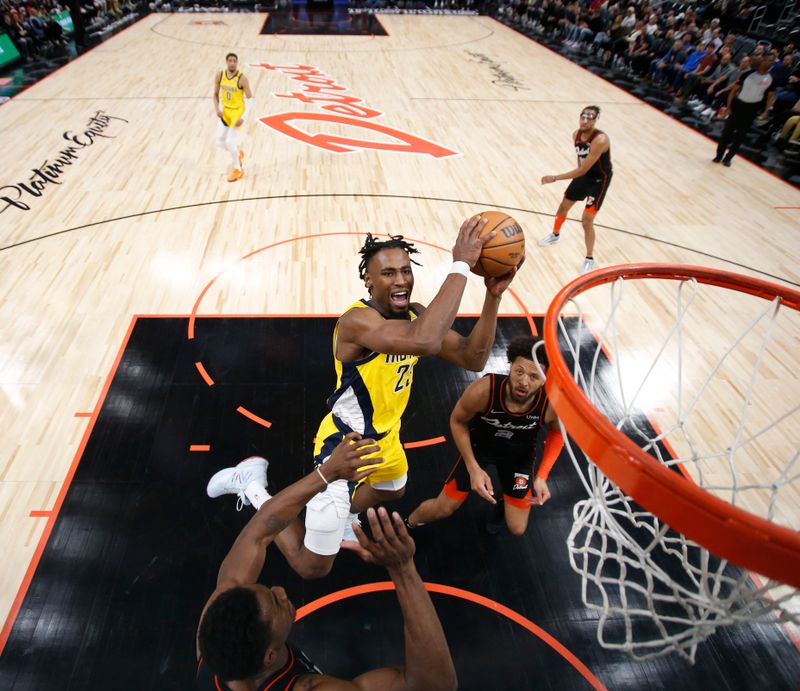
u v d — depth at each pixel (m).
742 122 7.78
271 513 1.56
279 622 1.42
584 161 5.08
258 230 5.95
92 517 3.14
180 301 4.84
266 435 3.68
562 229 6.32
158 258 5.39
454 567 3.02
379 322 1.87
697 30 11.52
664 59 11.79
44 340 4.32
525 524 2.91
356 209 6.46
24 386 3.92
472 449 2.79
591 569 3.03
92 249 5.47
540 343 2.04
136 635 2.65
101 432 3.63
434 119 9.37
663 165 8.12
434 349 1.62
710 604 1.78
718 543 1.13
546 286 5.32
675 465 3.60
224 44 13.71
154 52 12.62
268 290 5.04
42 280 4.99
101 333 4.43
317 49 13.59
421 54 13.51
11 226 5.76
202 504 3.25
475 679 2.58
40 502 3.20
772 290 2.03
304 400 3.95
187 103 9.48
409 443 3.70
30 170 6.91
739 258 5.93
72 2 12.23
